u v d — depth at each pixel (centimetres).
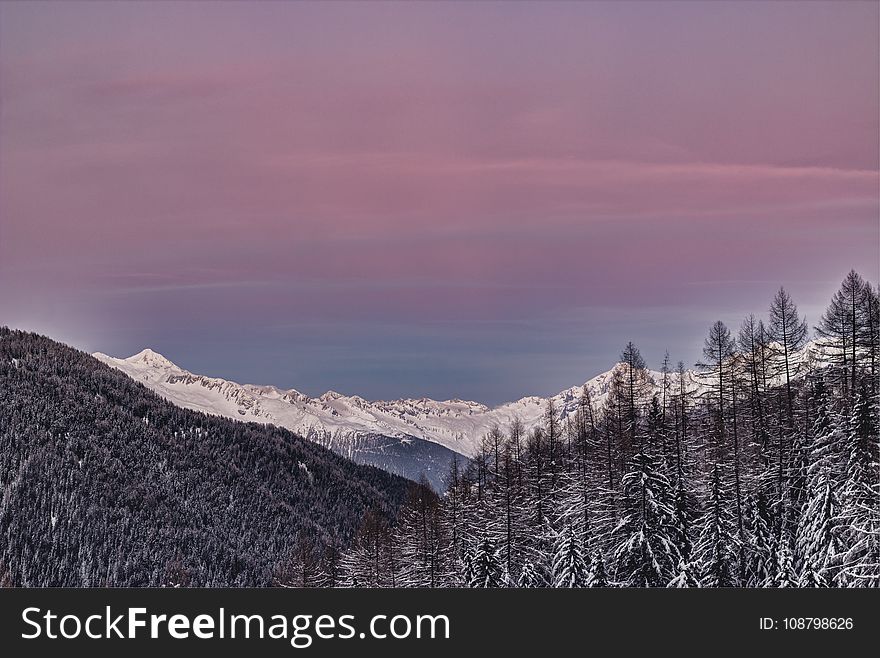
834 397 7531
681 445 8581
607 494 8431
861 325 7644
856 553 6688
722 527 7325
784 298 8631
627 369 8856
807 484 7400
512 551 8938
